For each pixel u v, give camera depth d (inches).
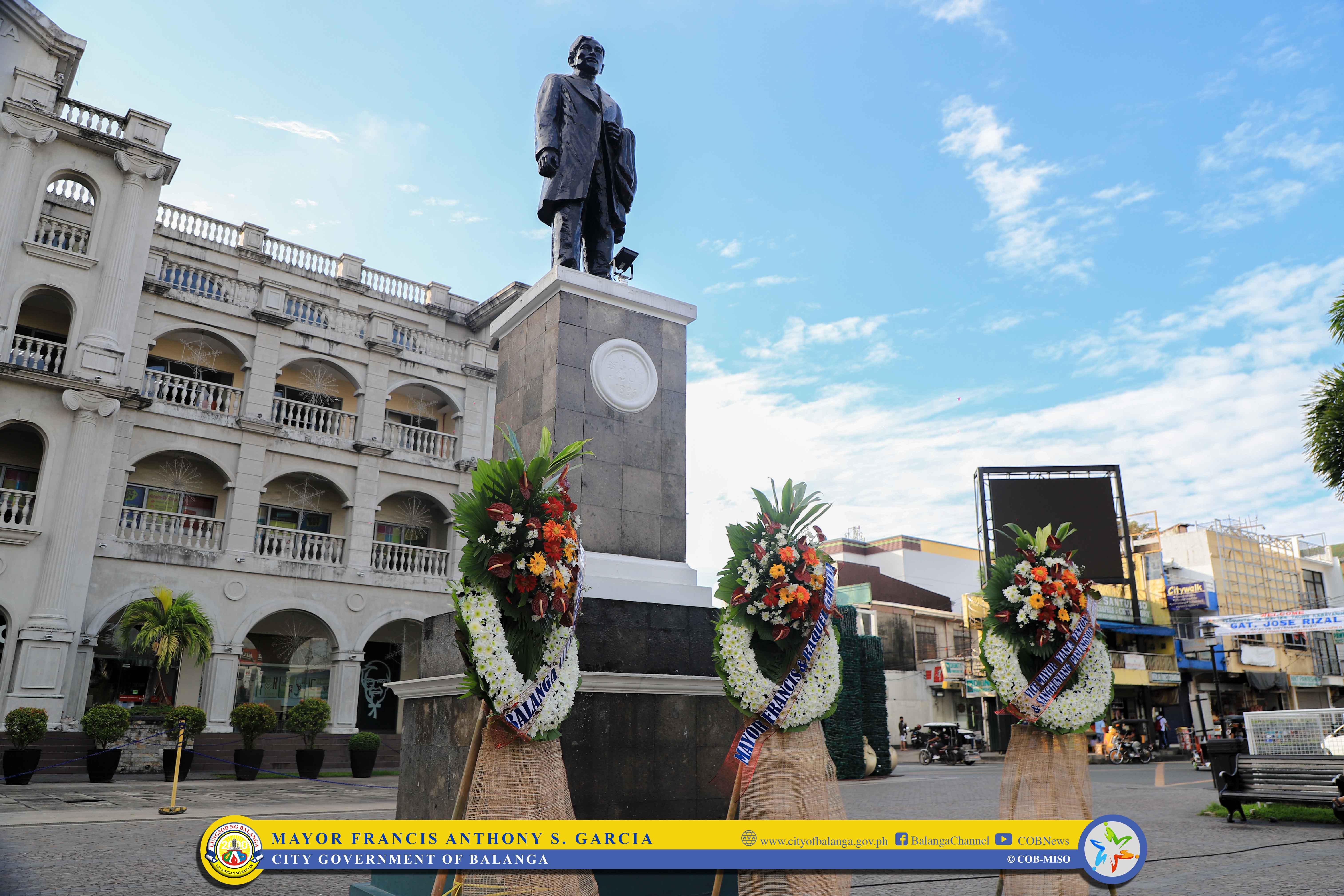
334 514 984.9
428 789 220.1
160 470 873.5
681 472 279.4
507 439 214.5
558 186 291.3
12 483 791.7
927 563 1708.9
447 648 219.3
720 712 235.9
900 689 1318.9
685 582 261.7
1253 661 1473.9
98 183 818.2
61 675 706.8
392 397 1063.6
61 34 817.5
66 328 840.9
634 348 279.9
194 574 828.0
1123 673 1279.5
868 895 240.1
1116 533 1014.4
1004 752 1261.1
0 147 769.6
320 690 921.5
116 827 385.1
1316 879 263.7
